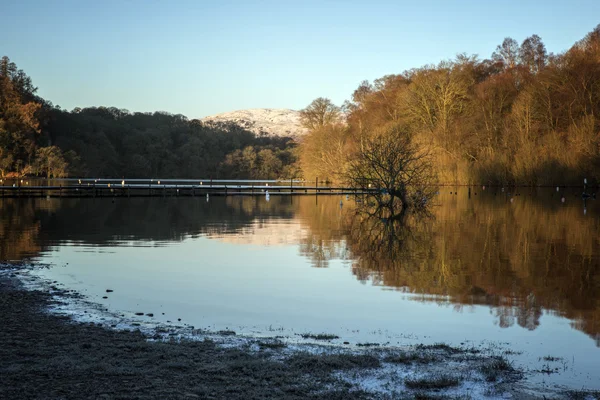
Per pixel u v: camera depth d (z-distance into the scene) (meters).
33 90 94.88
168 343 9.60
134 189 70.88
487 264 18.31
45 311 11.73
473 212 38.50
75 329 10.32
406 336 10.53
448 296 13.84
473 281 15.66
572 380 8.28
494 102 74.38
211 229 28.66
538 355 9.44
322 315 12.02
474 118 72.25
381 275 16.48
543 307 12.77
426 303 13.11
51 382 7.55
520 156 66.31
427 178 43.47
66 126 109.06
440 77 76.75
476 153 72.38
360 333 10.71
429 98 78.69
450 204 45.72
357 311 12.39
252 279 15.87
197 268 17.52
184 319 11.56
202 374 8.05
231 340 9.98
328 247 22.30
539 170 64.50
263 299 13.46
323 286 14.97
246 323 11.36
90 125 116.00
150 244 22.89
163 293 13.98
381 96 91.44
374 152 43.16
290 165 115.06
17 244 22.31
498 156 68.50
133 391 7.34
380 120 82.56
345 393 7.54
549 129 67.69
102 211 38.94
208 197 56.28
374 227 29.62
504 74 78.06
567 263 18.50
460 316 11.96
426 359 8.99
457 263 18.53
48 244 22.45
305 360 8.77
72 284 14.76
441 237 25.33
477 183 68.19
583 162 61.66
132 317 11.58
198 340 9.89
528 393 7.75
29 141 82.00
